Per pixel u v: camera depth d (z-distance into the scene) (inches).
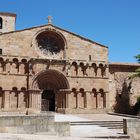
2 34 2063.2
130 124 1179.3
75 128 1298.0
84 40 2247.8
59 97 2146.9
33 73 2071.9
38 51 2145.7
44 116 1090.1
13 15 2719.0
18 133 1056.2
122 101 2287.2
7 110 1978.3
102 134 1127.0
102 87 2214.6
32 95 2031.3
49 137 965.8
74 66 2196.1
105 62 2250.2
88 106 2159.2
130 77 2160.4
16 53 2070.6
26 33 2123.5
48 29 2176.4
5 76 2016.5
